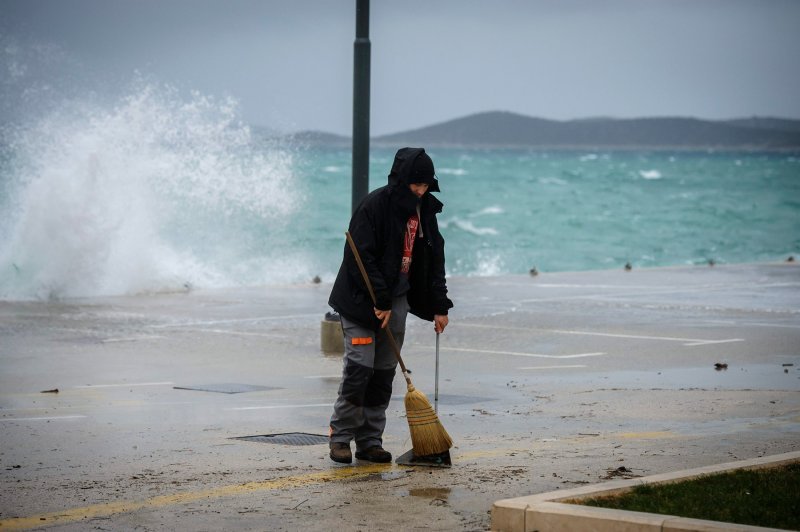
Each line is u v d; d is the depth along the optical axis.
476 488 17.27
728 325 42.53
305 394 27.80
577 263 106.12
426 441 18.66
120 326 41.53
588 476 17.92
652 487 15.83
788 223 158.75
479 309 47.72
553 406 25.73
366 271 18.59
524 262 105.50
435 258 19.25
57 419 24.05
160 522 15.55
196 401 26.66
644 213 170.62
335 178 193.12
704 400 26.34
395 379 30.34
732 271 67.81
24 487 17.66
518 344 37.62
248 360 33.88
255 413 24.91
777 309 47.81
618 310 47.50
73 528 15.29
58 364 32.88
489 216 157.38
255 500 16.72
